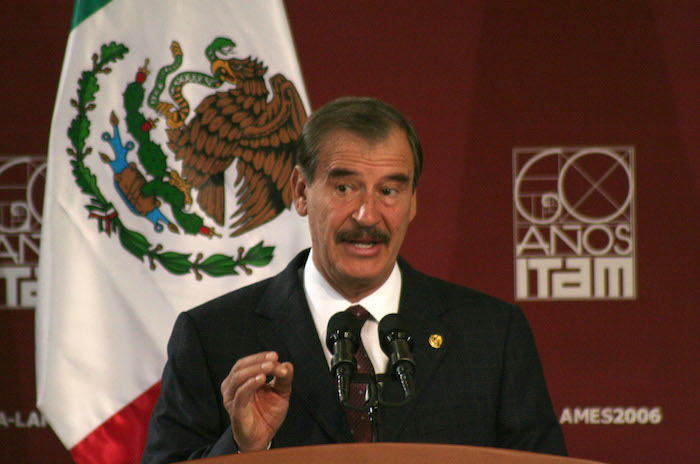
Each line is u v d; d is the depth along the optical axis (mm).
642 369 11930
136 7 9922
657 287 11891
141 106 9812
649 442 11930
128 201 9758
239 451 5457
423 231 12133
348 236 6012
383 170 5898
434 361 6582
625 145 11953
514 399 6672
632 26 11938
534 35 12023
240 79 10023
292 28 12148
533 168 12039
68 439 9539
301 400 6379
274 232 9945
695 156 11867
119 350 9688
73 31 9836
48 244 9656
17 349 12070
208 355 6742
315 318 6711
